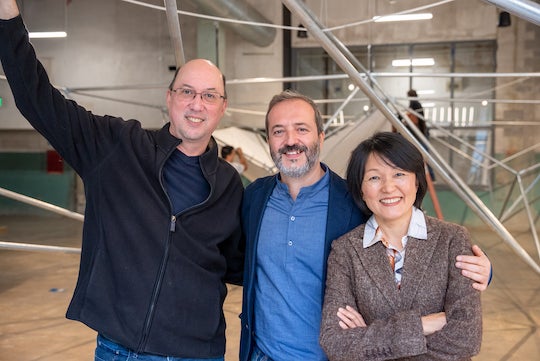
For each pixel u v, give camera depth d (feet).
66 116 6.03
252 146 23.48
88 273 6.23
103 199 6.25
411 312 4.98
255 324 6.39
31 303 17.74
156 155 6.37
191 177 6.49
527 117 32.32
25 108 5.89
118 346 6.11
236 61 35.27
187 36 34.40
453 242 5.29
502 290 19.27
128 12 34.81
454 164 33.14
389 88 34.17
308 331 6.03
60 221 36.32
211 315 6.44
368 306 5.39
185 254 6.28
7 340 14.16
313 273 6.10
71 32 35.29
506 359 12.91
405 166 5.41
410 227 5.44
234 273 7.27
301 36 33.83
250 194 6.77
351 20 33.91
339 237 5.90
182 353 6.18
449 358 4.86
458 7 32.91
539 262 23.82
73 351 13.42
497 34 32.50
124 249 6.14
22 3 34.81
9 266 23.35
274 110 6.34
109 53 35.22
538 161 31.86
